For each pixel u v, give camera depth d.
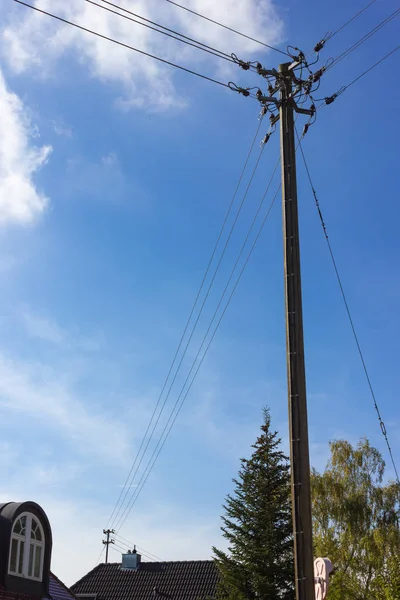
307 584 12.55
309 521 13.01
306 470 13.28
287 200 15.55
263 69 16.69
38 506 26.83
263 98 16.81
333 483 46.84
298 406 13.73
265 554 33.59
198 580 48.69
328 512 46.19
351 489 46.75
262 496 35.53
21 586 25.39
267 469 35.91
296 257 14.95
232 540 34.94
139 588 49.28
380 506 45.72
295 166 15.94
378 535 43.75
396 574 39.88
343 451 47.97
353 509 45.44
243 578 34.16
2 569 24.62
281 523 34.72
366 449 47.91
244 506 35.56
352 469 47.22
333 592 41.91
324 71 16.83
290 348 14.20
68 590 29.94
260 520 34.69
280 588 33.56
